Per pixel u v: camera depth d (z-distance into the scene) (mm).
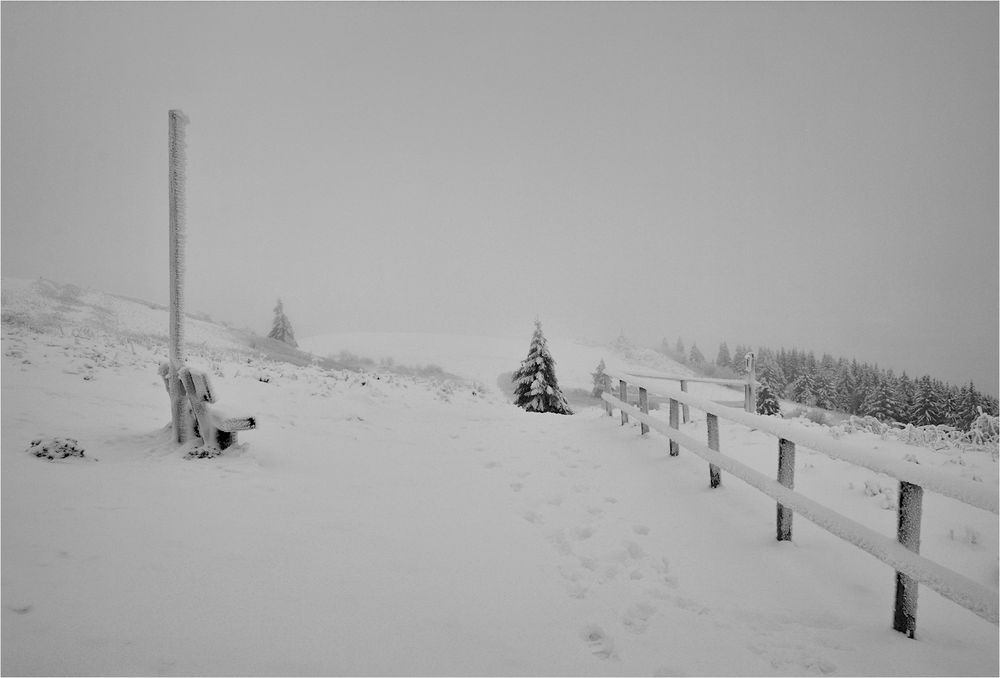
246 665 2885
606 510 6078
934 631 3582
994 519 5293
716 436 6293
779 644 3508
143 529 4547
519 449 9320
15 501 4805
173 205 7586
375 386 15609
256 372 14742
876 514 5426
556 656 3336
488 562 4676
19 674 2607
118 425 8500
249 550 4379
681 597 4148
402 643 3295
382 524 5395
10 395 9203
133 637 3035
